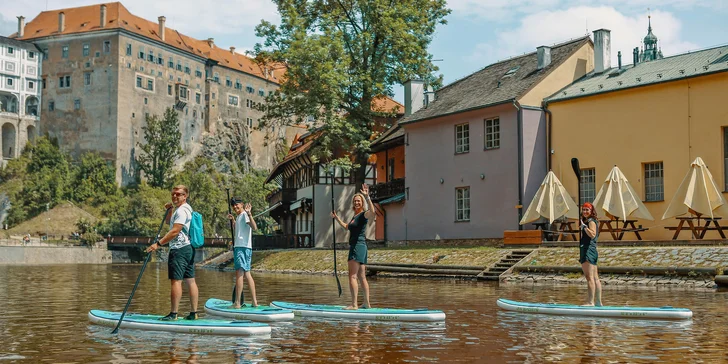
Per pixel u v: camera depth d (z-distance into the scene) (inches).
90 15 5497.1
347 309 539.5
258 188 5516.7
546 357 361.7
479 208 1418.6
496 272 1039.6
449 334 444.1
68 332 458.9
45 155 5167.3
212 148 5935.0
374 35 1734.7
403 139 1662.2
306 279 1138.7
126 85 5285.4
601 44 1381.6
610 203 1118.4
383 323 501.0
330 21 1696.6
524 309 569.9
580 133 1296.8
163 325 458.3
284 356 365.7
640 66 1306.6
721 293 739.4
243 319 528.1
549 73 1364.4
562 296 721.0
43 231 4539.9
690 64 1190.3
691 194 1049.5
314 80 1612.9
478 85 1563.7
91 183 5022.1
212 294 808.9
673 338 424.2
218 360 354.3
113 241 3905.0
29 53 5369.1
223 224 5073.8
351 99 1744.6
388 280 1076.5
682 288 807.7
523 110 1331.2
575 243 1077.8
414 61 1733.5
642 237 1189.7
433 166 1529.3
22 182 5014.8
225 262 1884.8
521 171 1323.8
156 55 5546.3
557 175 1331.2
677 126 1153.4
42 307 653.3
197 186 5187.0
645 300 661.9
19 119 5285.4
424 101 1683.1
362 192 539.8
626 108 1226.0
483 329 467.2
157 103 5541.3
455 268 1109.1
